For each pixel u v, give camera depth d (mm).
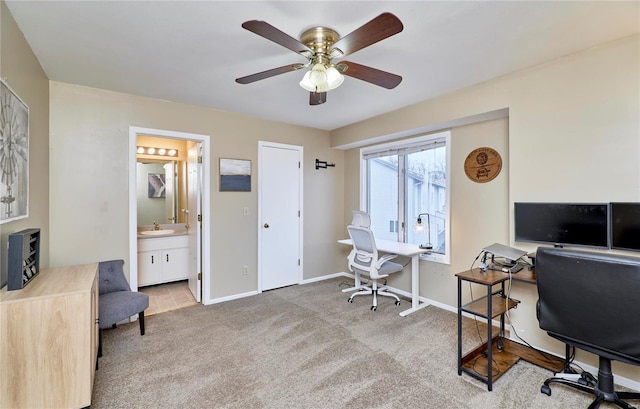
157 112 3162
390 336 2701
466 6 1641
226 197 3645
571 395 1887
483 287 3029
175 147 4777
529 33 1918
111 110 2926
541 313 1789
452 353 2404
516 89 2498
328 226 4680
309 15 1705
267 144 3980
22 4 1605
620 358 1562
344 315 3189
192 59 2266
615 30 1892
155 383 2010
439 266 3457
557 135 2283
